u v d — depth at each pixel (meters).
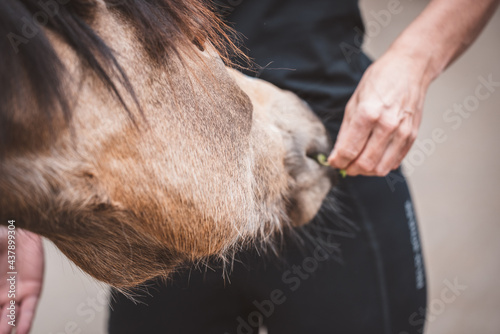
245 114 1.16
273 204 1.21
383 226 1.36
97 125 1.02
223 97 1.13
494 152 3.20
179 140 1.08
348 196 1.34
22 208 1.02
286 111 1.25
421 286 1.41
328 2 1.35
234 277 1.35
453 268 2.52
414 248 1.40
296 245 1.34
